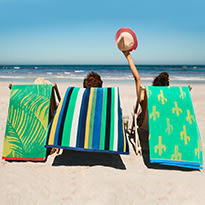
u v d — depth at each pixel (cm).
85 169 254
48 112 280
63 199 196
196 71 3120
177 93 279
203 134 387
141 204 191
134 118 336
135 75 325
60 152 305
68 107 263
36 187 213
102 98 275
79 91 289
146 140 363
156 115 264
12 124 276
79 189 211
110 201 193
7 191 206
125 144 235
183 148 250
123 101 698
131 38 307
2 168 251
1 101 671
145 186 218
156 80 326
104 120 250
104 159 285
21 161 271
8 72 2752
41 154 269
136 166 266
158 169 258
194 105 648
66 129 241
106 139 236
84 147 233
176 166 268
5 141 271
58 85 1123
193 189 214
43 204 189
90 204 189
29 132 274
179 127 258
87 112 256
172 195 204
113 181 226
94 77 327
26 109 281
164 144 252
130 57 330
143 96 327
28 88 295
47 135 240
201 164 245
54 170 250
